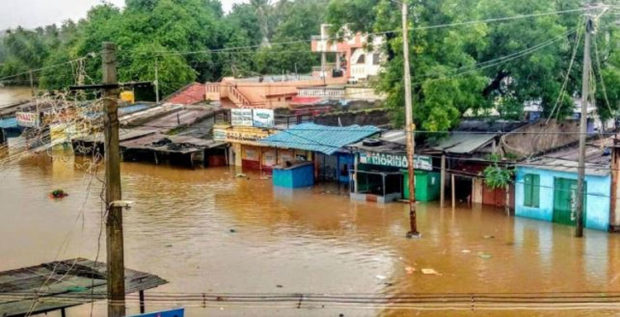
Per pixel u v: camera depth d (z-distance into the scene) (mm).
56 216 34656
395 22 33719
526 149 35562
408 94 29125
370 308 20906
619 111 38062
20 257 27453
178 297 21500
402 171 36312
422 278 23703
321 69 67500
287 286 23109
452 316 20062
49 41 83500
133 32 68062
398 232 30016
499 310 20547
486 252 26688
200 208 35812
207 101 59812
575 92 38094
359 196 37125
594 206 29734
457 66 34500
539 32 34125
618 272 23812
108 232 13789
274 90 56312
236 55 75812
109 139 13555
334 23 36531
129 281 18219
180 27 69375
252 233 30438
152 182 43781
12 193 40781
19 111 55031
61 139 23203
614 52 36188
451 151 34312
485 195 35062
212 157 49781
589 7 28281
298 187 41031
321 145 39500
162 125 53875
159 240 29484
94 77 64375
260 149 47125
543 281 23047
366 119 46094
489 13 34500
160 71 65500
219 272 24812
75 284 17641
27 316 15750
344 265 25453
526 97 36312
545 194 31375
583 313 20250
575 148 35000
